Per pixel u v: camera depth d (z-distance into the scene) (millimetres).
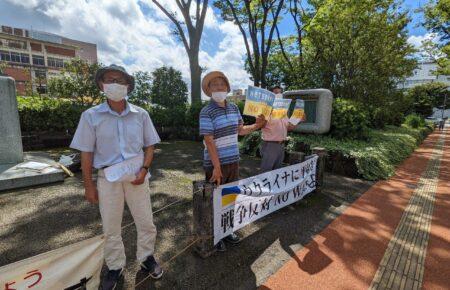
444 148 11508
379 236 3289
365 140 7836
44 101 9492
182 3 13102
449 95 44344
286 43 15711
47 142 9195
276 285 2371
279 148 4035
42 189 4684
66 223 3422
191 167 6582
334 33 10391
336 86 10797
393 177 6059
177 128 12570
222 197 2670
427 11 16328
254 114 3150
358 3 9750
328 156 6398
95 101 12062
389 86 11156
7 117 5398
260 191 3209
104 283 2207
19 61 47312
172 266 2570
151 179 5492
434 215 3926
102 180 2104
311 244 3068
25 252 2787
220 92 2617
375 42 9930
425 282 2453
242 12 13891
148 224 2346
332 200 4488
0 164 5414
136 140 2164
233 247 2953
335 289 2346
